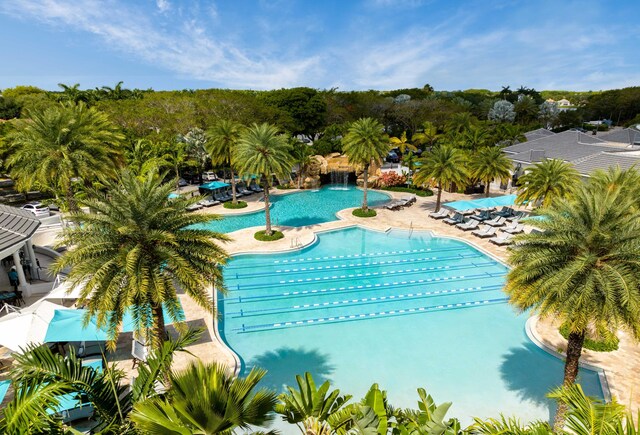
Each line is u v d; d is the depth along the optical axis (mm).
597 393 14758
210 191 44750
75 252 12242
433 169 36781
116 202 13250
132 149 45531
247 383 7855
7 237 20219
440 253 29844
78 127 25281
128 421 8164
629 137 53594
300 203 44125
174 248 13383
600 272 11508
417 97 103312
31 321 15453
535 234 13148
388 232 34312
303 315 21203
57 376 7969
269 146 29953
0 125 43438
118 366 15867
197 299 13188
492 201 35812
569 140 48031
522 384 15742
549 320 19859
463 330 19688
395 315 21203
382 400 8453
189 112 55844
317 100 79062
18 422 6867
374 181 51125
